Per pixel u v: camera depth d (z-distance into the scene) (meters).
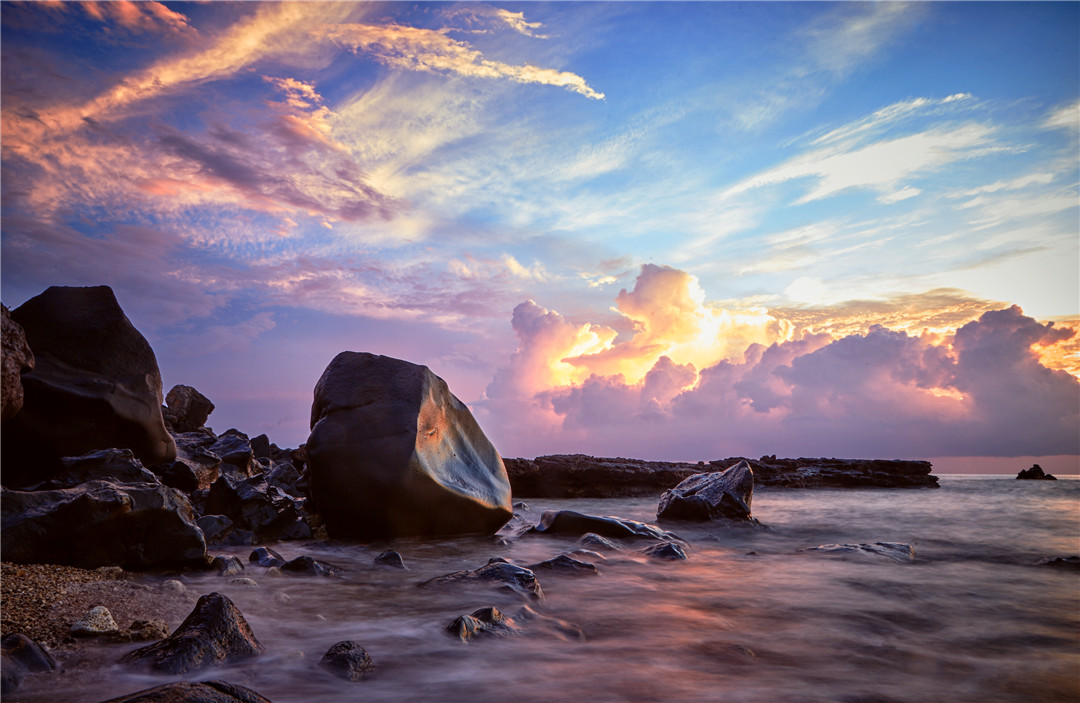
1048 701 3.83
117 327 11.89
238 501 10.69
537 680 4.01
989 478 66.19
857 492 33.16
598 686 3.91
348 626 5.20
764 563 8.88
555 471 27.69
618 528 11.02
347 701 3.61
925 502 23.83
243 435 20.56
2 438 10.29
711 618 5.73
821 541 11.84
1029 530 13.83
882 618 5.83
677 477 29.03
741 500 14.47
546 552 9.72
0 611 4.76
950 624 5.64
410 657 4.42
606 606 6.14
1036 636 5.28
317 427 10.81
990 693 3.95
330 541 10.35
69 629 4.52
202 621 4.21
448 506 10.83
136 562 7.01
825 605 6.32
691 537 12.22
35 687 3.53
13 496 6.66
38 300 11.64
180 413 21.67
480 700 3.66
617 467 28.20
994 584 7.47
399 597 6.33
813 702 3.71
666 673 4.19
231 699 2.78
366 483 10.39
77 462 8.45
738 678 4.12
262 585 6.77
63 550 6.63
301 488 15.81
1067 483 45.12
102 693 3.48
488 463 12.49
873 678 4.19
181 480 12.56
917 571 8.34
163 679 3.67
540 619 5.48
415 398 10.98
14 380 8.84
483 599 6.15
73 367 11.24
